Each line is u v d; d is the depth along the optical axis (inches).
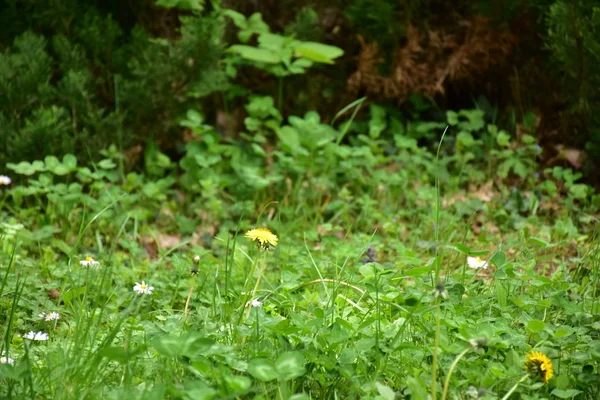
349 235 223.5
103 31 246.1
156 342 103.3
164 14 263.4
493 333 121.7
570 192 238.8
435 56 266.5
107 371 120.7
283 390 102.1
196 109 257.4
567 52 239.6
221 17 256.5
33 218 217.9
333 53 255.6
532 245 201.5
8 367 105.7
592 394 117.0
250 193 241.3
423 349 122.4
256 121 257.8
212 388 105.5
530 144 256.4
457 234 221.1
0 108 230.2
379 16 266.5
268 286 169.5
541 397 113.7
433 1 271.0
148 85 241.4
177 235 225.9
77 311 147.6
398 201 242.1
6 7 249.4
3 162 226.8
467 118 279.0
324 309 139.3
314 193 240.5
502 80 273.0
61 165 222.8
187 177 244.8
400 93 266.2
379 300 142.8
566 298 152.6
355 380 114.3
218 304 150.6
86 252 199.0
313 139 249.0
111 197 216.7
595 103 243.4
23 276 170.1
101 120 237.5
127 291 166.7
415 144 256.2
